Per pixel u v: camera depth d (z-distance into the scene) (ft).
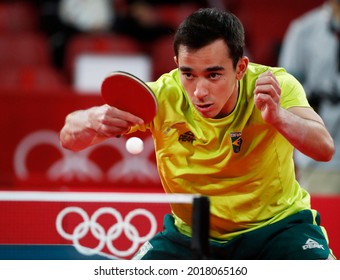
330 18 77.77
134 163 78.59
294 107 38.09
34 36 107.24
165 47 100.37
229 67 35.83
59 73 100.99
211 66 35.24
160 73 99.19
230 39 35.63
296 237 39.42
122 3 113.60
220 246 40.06
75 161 79.66
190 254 40.47
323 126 37.47
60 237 48.19
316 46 78.07
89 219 49.34
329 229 53.98
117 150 78.69
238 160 38.52
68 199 35.76
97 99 81.87
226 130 38.34
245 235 39.78
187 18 35.99
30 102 81.41
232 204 39.47
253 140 38.40
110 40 102.12
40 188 77.56
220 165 38.70
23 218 47.34
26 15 111.55
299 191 41.39
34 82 96.99
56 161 80.89
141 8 107.45
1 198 36.04
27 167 80.94
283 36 111.86
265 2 113.09
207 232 34.22
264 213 39.86
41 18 108.88
